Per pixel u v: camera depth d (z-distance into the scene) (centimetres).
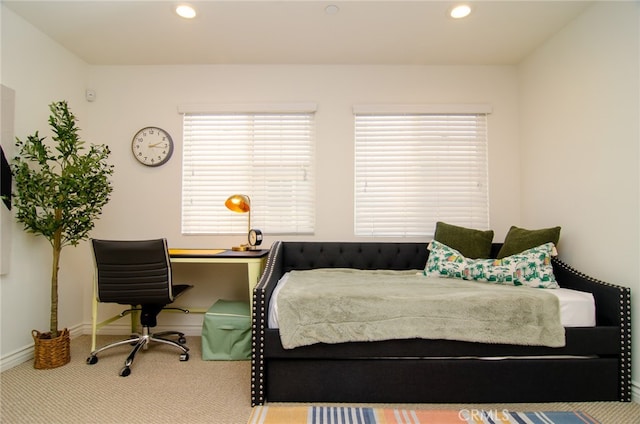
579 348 162
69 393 174
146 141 275
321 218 276
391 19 216
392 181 276
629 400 163
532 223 256
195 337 268
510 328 161
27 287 218
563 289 189
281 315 163
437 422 148
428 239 274
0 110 197
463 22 218
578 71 208
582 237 204
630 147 172
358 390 163
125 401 166
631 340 166
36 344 203
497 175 275
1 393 173
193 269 277
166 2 199
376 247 262
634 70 170
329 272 245
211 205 278
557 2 196
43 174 203
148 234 275
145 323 225
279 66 279
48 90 236
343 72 279
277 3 200
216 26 224
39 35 228
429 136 277
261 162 279
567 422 147
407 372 163
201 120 280
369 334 161
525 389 162
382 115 278
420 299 166
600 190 191
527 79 263
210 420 150
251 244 256
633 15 170
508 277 201
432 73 278
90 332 271
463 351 163
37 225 201
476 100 277
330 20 217
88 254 274
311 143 279
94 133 276
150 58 268
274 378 164
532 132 256
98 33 232
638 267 167
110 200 275
